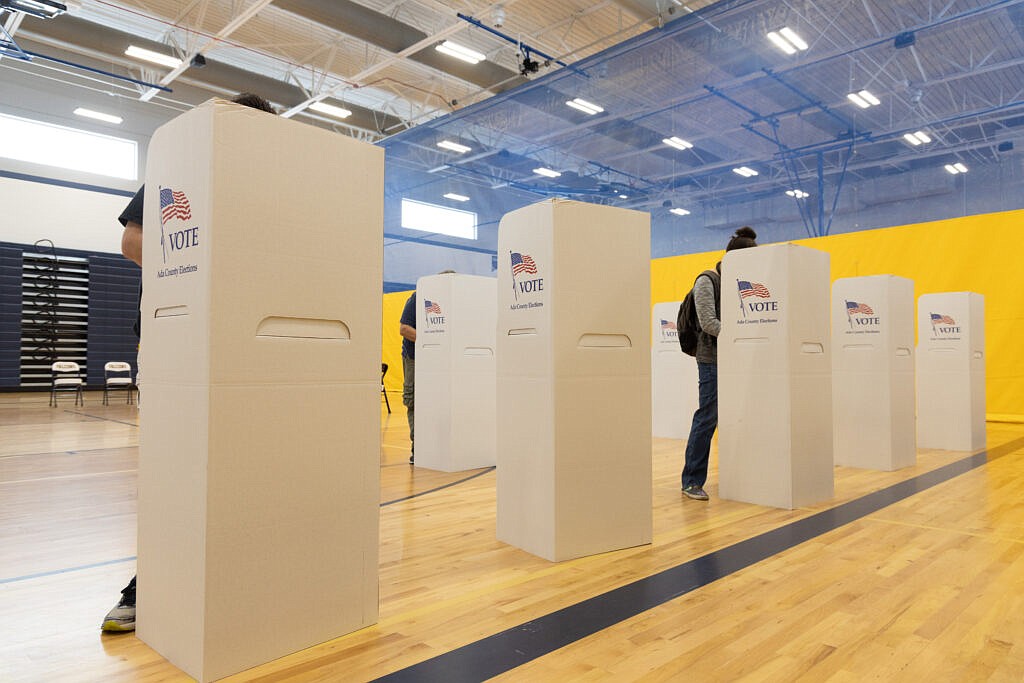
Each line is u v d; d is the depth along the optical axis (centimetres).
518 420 232
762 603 175
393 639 152
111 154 1216
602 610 170
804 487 298
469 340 417
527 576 199
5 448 518
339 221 154
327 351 151
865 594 181
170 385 141
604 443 227
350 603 155
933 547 227
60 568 209
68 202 1147
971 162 1114
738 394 312
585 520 221
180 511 137
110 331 1158
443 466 412
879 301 401
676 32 859
